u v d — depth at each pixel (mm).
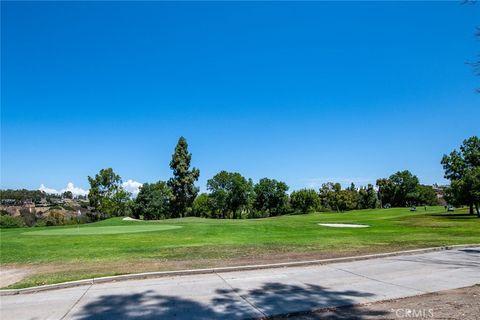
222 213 95375
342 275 10461
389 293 8414
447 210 68938
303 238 19750
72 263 12969
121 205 66750
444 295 8133
